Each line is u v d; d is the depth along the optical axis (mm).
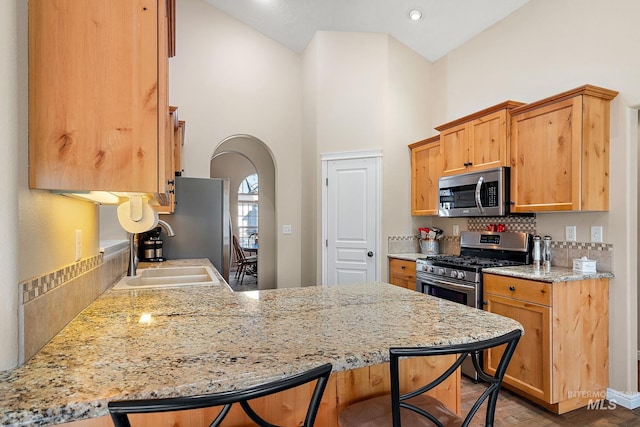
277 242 4602
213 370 844
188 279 2469
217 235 3611
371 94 3973
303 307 1458
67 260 1189
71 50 982
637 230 2572
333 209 4113
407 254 3832
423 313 1366
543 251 2812
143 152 1038
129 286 1899
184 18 4176
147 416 981
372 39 3992
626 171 2338
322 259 4152
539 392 2273
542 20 2920
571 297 2270
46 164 947
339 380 1243
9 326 837
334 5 3684
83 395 724
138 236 3229
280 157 4602
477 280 2680
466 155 3160
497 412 2309
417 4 3406
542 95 2918
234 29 4402
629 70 2338
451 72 3898
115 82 1020
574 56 2678
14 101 842
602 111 2391
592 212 2514
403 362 1367
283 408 1136
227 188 4184
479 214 2971
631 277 2342
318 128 4172
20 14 884
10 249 833
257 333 1118
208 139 4246
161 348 981
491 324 1223
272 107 4574
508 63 3227
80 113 986
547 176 2514
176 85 4121
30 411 672
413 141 4059
